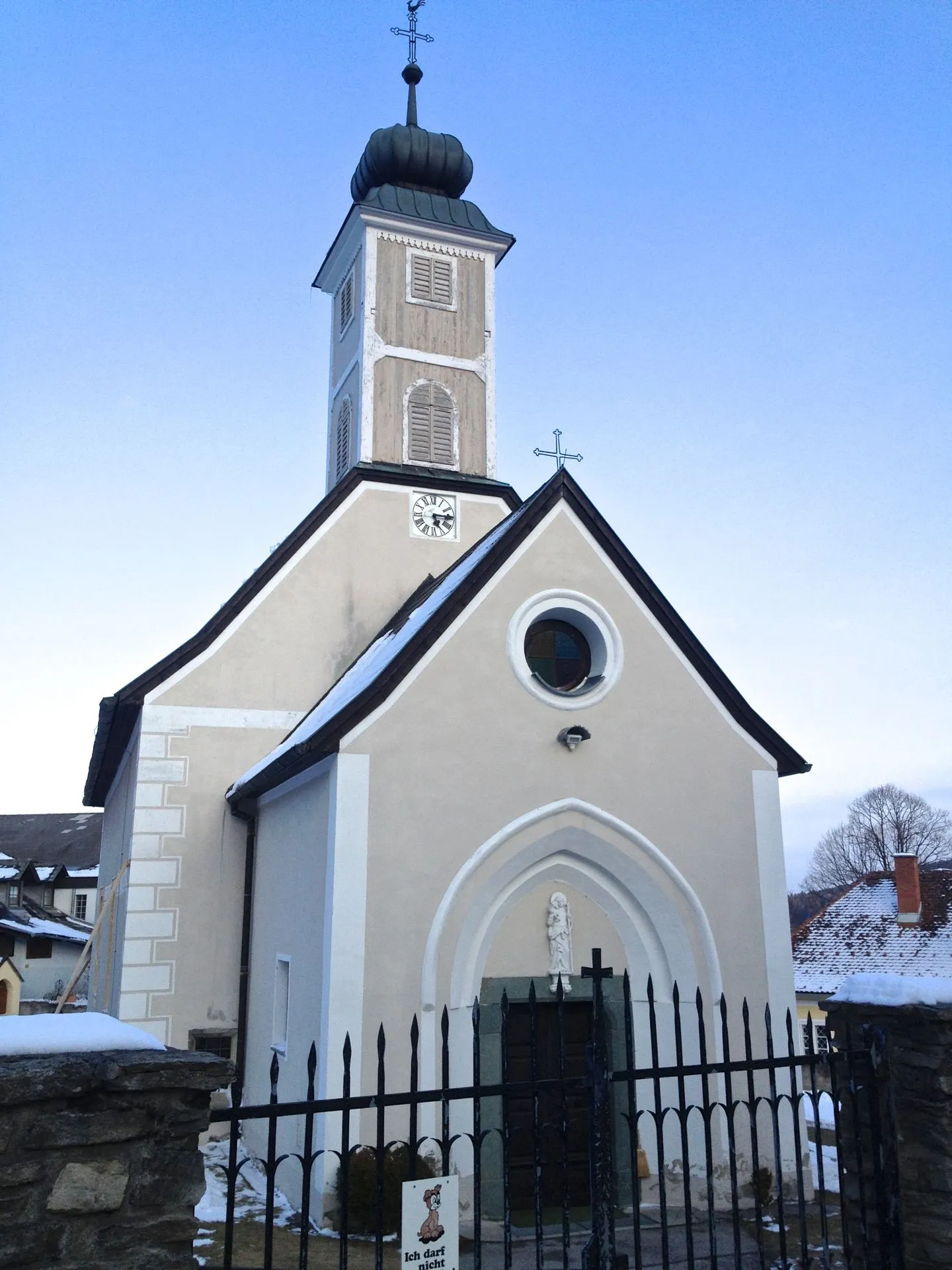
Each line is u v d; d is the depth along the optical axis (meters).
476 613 12.98
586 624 13.64
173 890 16.94
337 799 11.80
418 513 20.16
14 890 53.91
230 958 16.95
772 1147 12.67
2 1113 4.57
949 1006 7.23
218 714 17.80
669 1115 12.50
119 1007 16.53
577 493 13.83
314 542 19.22
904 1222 7.25
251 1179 13.23
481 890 12.29
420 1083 11.34
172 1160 4.88
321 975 11.83
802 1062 7.05
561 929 12.91
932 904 35.81
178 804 17.25
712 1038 12.74
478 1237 5.85
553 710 13.07
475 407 22.12
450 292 22.59
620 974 13.15
